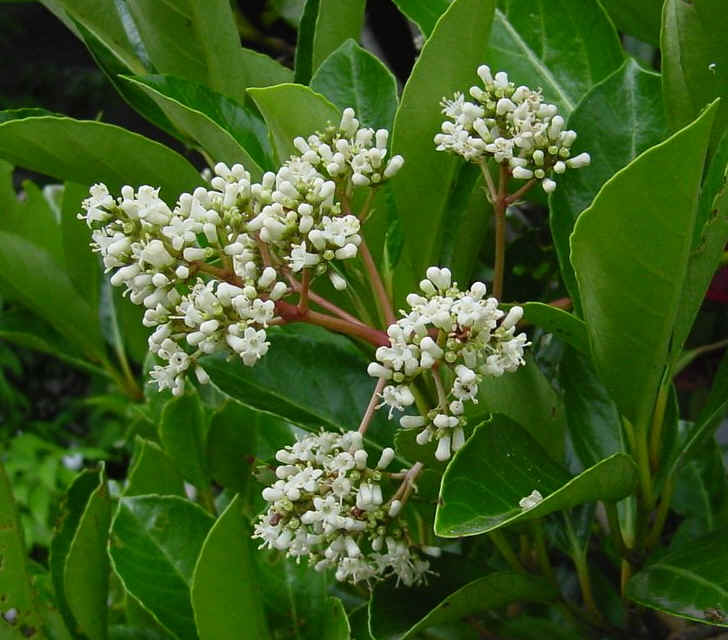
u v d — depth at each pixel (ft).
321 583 1.07
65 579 1.04
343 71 1.06
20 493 3.04
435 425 0.81
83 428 4.06
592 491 0.83
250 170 0.97
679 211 0.75
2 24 4.88
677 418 1.00
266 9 1.76
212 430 1.26
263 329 0.84
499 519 0.79
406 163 0.95
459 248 1.04
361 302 0.98
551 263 1.23
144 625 1.17
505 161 0.92
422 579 0.95
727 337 1.54
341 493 0.83
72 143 0.95
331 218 0.86
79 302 1.65
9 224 1.68
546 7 1.15
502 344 0.80
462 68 0.92
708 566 0.89
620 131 0.96
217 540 0.90
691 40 0.90
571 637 1.13
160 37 1.10
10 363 3.91
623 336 0.85
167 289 0.83
